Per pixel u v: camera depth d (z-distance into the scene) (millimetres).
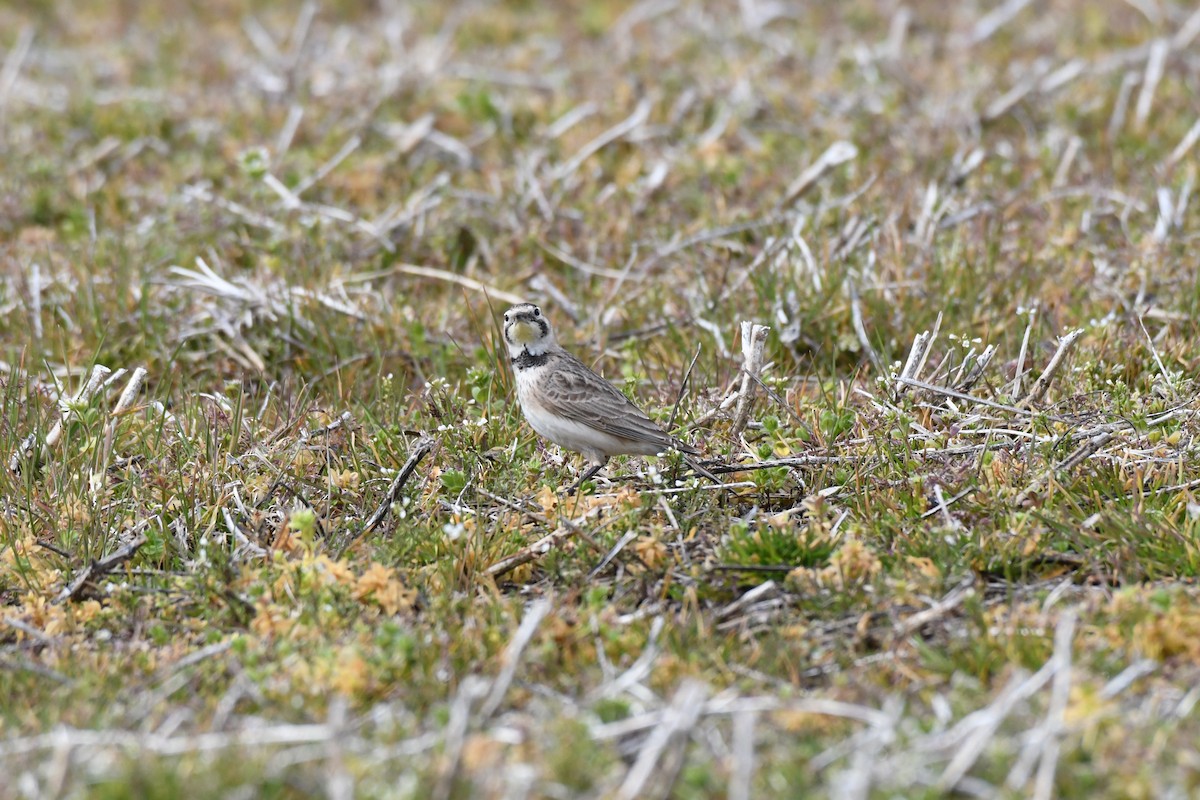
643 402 13406
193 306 15727
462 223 17547
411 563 10531
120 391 14242
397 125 20891
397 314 15305
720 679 8711
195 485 11539
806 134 20141
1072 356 13227
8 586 10633
